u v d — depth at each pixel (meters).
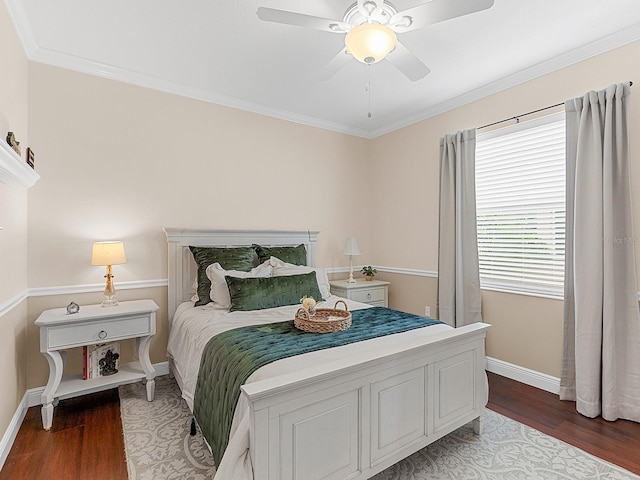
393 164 4.18
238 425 1.44
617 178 2.32
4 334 1.96
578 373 2.42
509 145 3.03
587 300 2.38
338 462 1.48
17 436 2.09
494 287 3.13
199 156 3.26
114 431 2.15
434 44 2.45
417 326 2.21
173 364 2.85
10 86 2.07
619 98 2.28
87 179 2.72
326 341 1.91
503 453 1.94
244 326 2.24
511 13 2.11
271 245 3.61
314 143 4.04
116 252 2.56
